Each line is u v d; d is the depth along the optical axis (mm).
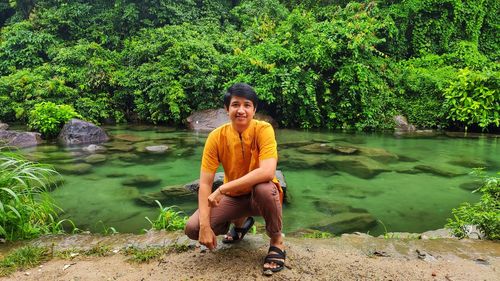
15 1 15766
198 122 11172
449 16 14172
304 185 6215
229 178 2588
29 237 3363
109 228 4500
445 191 5945
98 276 2525
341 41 11523
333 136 10266
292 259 2641
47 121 9531
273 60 11391
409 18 14125
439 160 7777
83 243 3113
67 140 9234
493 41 14773
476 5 14125
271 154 2410
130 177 6582
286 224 4617
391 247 2947
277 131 10953
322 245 2941
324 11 14445
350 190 5980
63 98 11281
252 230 3678
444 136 10367
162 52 12352
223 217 2518
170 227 3662
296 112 11555
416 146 9070
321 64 11438
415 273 2508
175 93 11164
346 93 11531
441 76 11977
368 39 11695
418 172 6945
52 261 2799
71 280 2484
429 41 14117
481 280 2443
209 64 11750
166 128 11312
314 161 7559
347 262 2631
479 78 10711
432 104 11508
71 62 12406
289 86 10867
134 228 4520
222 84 11781
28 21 14055
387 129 11344
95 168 7105
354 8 13602
